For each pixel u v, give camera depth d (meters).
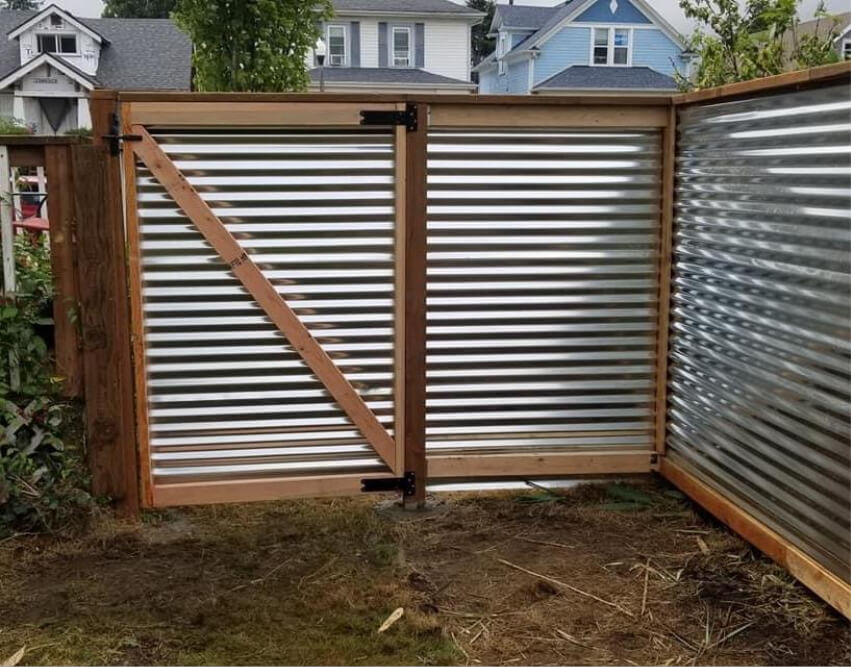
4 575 3.57
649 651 3.01
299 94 3.93
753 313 3.66
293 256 4.07
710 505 4.06
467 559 3.77
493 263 4.25
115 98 3.88
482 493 4.56
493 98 4.07
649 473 4.70
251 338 4.09
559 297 4.33
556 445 4.45
